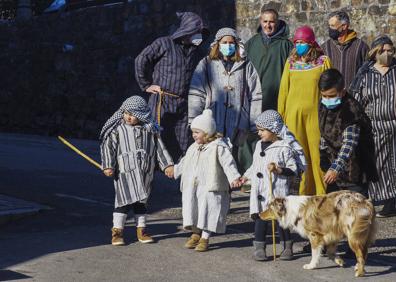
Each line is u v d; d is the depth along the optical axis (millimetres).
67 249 8594
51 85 20531
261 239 8266
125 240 9031
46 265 7945
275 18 10578
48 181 12859
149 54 10500
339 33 10828
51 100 20562
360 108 8266
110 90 19188
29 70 21094
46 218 10188
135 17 18562
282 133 8336
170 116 10555
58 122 20406
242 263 8164
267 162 8250
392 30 14234
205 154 8516
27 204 10703
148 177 8859
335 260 8055
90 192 12031
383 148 9945
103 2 19906
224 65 9758
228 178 8383
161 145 8992
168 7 17859
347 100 8266
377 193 10000
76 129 19969
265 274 7781
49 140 19281
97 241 8984
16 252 8430
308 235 7863
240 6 16484
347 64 10773
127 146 8820
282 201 7910
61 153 16562
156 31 18125
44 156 15945
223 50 9672
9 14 26750
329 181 8164
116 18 18953
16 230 9523
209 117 8578
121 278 7578
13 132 21609
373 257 8516
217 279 7590
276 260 8305
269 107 10586
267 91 10586
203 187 8500
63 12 20250
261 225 8242
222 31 9680
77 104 19938
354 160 8266
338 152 8352
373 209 7656
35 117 20984
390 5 14250
